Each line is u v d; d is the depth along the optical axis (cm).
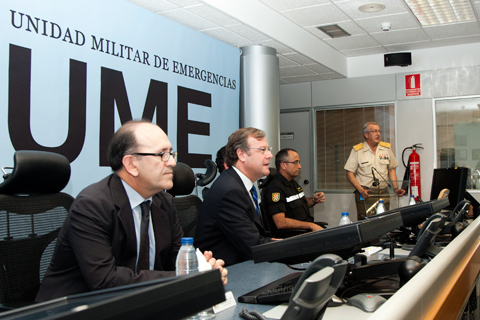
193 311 58
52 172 160
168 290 56
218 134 428
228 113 444
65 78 284
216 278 63
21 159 151
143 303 53
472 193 555
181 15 384
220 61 433
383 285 124
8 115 250
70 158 285
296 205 344
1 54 247
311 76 621
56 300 58
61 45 281
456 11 450
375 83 610
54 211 163
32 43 264
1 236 146
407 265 122
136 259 139
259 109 471
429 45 565
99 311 49
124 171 139
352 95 626
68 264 132
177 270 123
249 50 474
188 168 230
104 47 312
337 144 639
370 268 130
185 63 387
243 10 400
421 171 580
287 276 140
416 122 585
